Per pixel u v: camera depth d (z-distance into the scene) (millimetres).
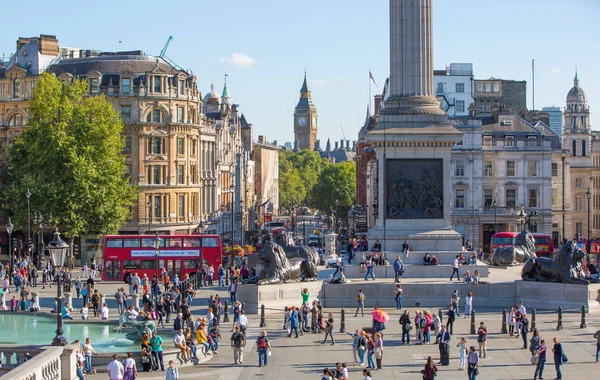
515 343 65625
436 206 96062
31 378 45656
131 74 138250
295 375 56500
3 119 142625
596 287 81562
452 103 190500
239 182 198625
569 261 82250
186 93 144000
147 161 138375
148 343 58094
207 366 59750
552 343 65250
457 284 85125
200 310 83000
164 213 140125
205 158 160250
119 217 118188
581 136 192000
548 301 82562
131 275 97875
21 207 115062
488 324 73875
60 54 151000
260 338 59469
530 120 189000
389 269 91562
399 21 98438
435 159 96000
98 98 123000
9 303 87375
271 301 82375
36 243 134375
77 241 130750
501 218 145875
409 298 85250
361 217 179000
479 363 58844
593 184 183875
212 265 107000
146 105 138375
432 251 95000
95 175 115000
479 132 146375
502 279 89312
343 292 84938
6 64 158875
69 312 77625
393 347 64812
